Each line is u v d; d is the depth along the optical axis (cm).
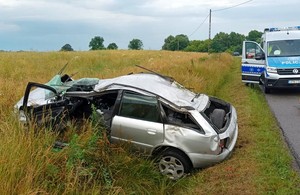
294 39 1300
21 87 895
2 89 878
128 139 571
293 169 555
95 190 452
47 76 1240
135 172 532
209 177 538
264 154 602
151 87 606
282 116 891
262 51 1316
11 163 416
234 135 619
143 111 570
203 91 1056
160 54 3241
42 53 2980
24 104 582
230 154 591
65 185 434
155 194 516
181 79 1127
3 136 497
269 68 1217
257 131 745
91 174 475
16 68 1500
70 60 2172
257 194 479
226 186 506
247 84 1424
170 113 570
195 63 1639
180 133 544
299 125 801
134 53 3450
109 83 629
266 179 514
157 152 569
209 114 645
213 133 544
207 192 503
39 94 683
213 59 2233
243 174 534
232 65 2655
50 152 475
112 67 1862
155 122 560
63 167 464
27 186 393
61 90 647
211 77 1350
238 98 1150
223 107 715
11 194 383
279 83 1200
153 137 556
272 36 1340
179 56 2770
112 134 579
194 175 557
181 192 525
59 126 573
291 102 1078
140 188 515
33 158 450
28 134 500
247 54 1358
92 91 612
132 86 588
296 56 1240
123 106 582
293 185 498
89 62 2125
